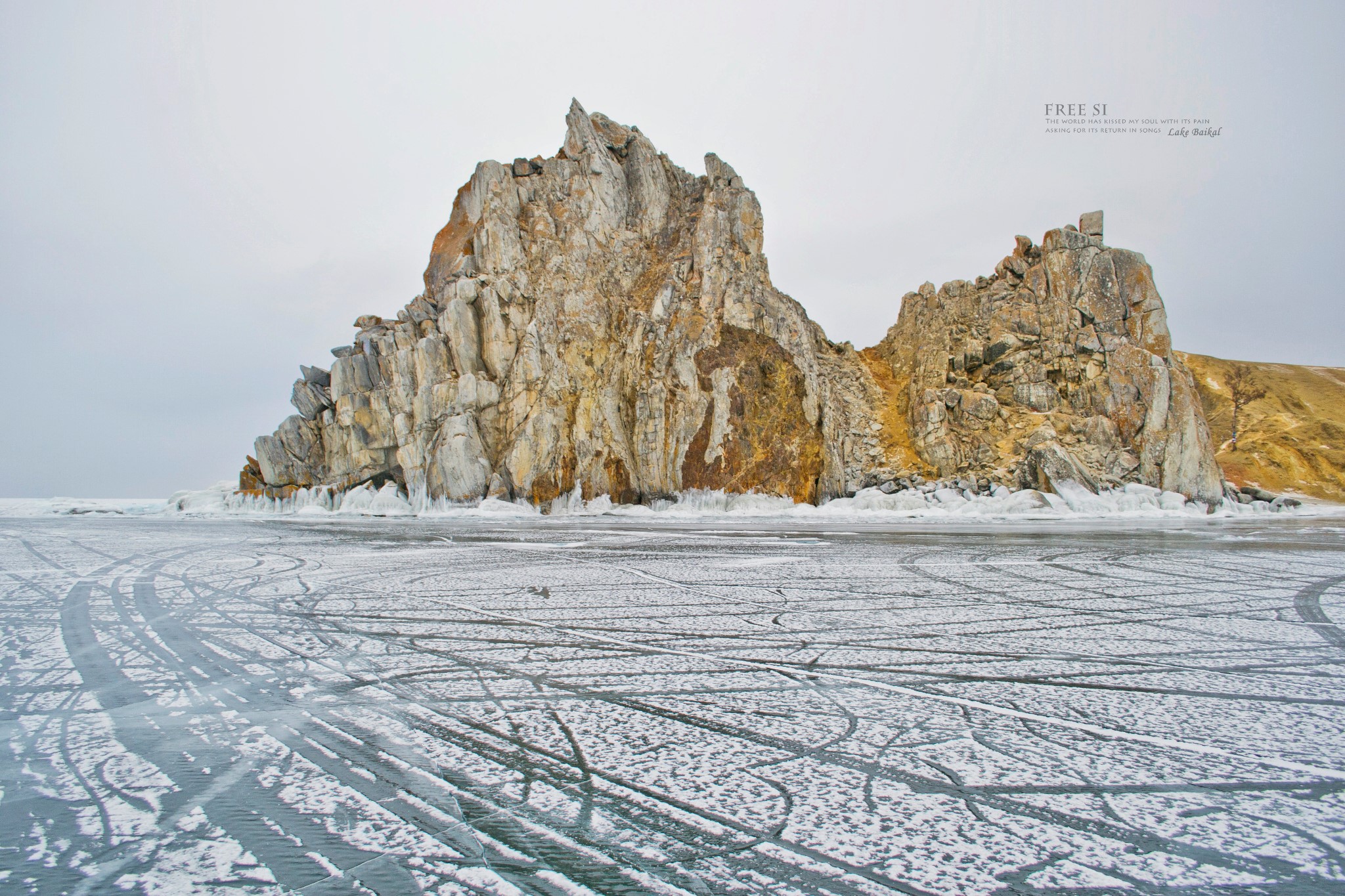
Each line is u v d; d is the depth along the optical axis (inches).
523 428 1595.7
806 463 1601.9
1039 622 313.9
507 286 1699.1
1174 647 265.0
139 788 141.2
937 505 1499.8
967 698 199.6
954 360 1721.2
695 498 1583.4
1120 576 473.7
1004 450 1553.9
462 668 238.1
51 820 127.3
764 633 290.8
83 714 189.6
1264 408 2822.3
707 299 1685.5
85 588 434.9
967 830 120.5
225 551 706.2
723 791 137.9
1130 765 149.5
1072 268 1689.2
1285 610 342.3
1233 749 158.9
